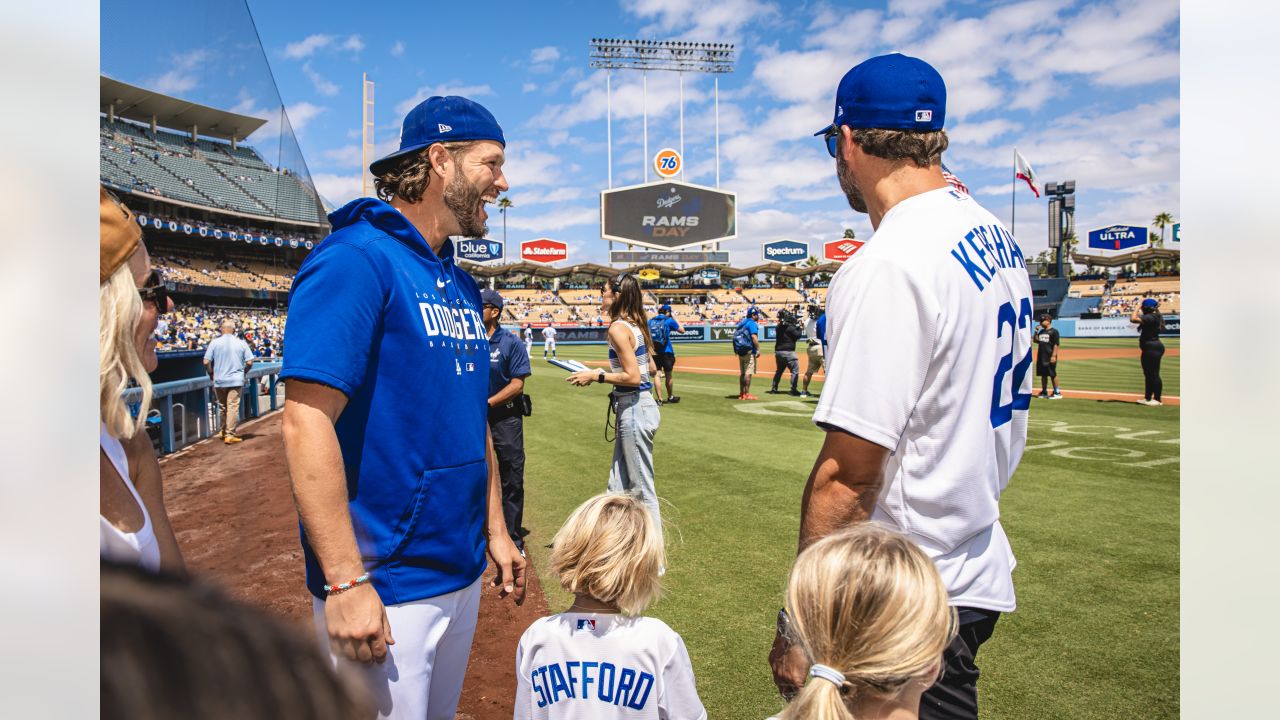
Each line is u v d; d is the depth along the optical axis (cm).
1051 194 4947
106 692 34
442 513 148
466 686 278
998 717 243
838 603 119
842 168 163
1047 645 295
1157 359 1115
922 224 139
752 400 1208
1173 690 258
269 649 41
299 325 125
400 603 140
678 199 4584
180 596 38
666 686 179
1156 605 333
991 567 146
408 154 164
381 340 138
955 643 140
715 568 389
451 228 173
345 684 46
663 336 1141
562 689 179
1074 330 4344
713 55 4506
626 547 178
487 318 419
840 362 134
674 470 640
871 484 134
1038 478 593
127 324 57
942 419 135
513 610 352
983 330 138
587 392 1372
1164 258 6241
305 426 122
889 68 150
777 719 122
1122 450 718
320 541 122
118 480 52
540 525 488
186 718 35
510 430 425
